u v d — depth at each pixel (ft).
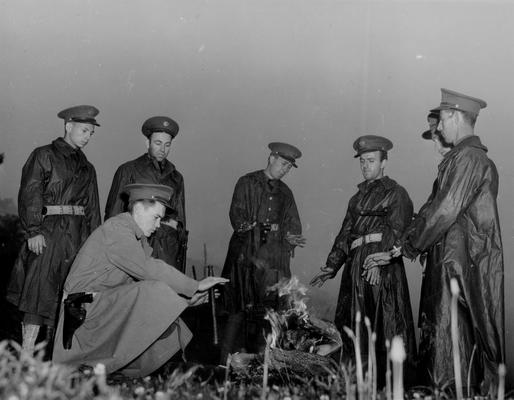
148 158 26.94
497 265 19.69
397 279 24.12
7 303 28.53
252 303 28.76
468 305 19.42
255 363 17.60
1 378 11.37
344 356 23.76
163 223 26.45
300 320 18.99
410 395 16.78
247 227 29.48
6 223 33.91
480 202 19.81
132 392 14.40
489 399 16.53
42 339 25.03
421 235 20.13
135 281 19.01
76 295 17.90
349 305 24.47
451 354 19.26
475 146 20.18
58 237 23.71
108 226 18.74
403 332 23.75
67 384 11.91
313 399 14.83
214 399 13.87
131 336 17.33
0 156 34.71
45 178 24.07
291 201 30.25
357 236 25.05
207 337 27.20
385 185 25.23
